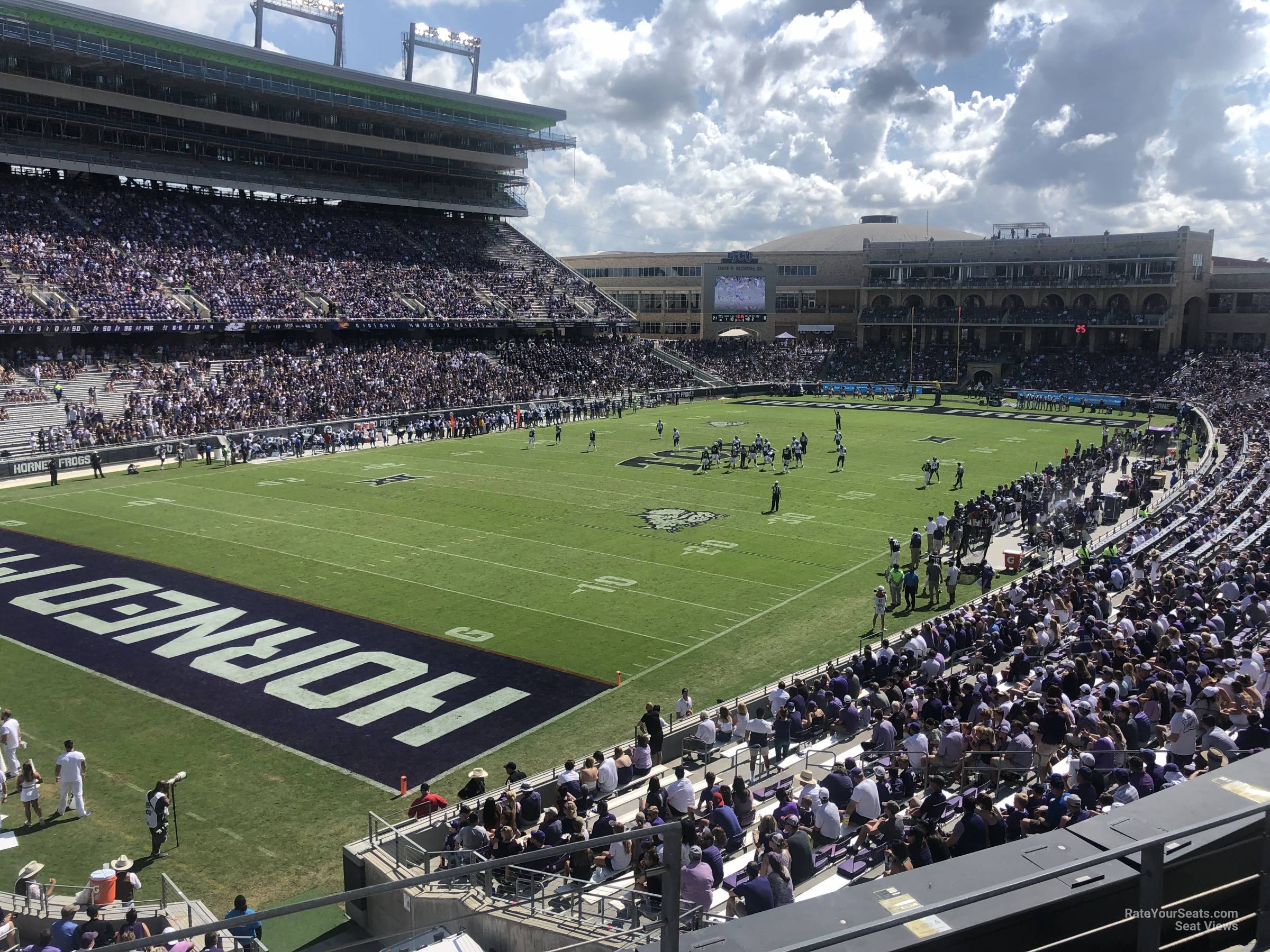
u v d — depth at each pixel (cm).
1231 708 1420
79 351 6309
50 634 2666
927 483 4934
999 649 2217
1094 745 1373
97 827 1720
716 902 1191
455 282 8800
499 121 9325
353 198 8775
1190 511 3544
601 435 6756
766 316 11156
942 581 3250
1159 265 9525
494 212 9969
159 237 7225
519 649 2584
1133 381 9012
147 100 7400
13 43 6550
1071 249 10012
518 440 6519
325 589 3077
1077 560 3269
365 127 8806
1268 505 3384
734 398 9569
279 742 2053
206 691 2303
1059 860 467
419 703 2242
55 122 7231
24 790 1711
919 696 1886
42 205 6881
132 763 1961
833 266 11594
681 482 4969
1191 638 1867
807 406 8806
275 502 4391
